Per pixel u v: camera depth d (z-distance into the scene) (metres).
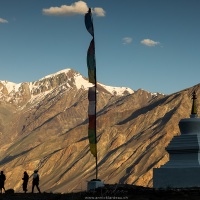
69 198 50.72
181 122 61.44
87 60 58.44
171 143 61.00
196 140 59.31
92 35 58.47
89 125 57.81
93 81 58.00
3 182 64.00
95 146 57.56
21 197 55.47
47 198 53.38
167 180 59.56
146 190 49.78
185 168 58.75
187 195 46.59
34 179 62.25
